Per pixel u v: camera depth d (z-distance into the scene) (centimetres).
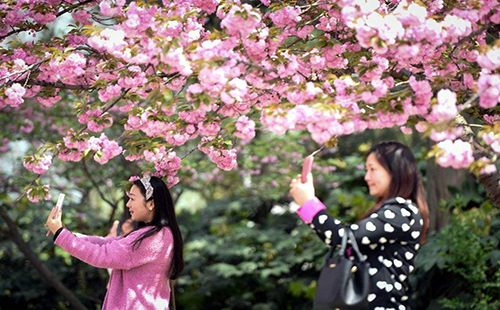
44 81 600
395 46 456
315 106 432
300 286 1278
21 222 1351
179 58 462
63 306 1357
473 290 963
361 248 441
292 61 527
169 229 592
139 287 579
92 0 618
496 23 530
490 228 994
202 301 1363
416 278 1030
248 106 564
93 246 568
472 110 594
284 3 572
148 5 506
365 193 1409
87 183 1212
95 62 596
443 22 455
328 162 1239
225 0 565
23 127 1084
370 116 457
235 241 1415
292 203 1504
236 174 1271
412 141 1373
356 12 429
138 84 551
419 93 443
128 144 591
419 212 448
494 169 438
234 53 481
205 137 593
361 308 414
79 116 573
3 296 1357
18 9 612
